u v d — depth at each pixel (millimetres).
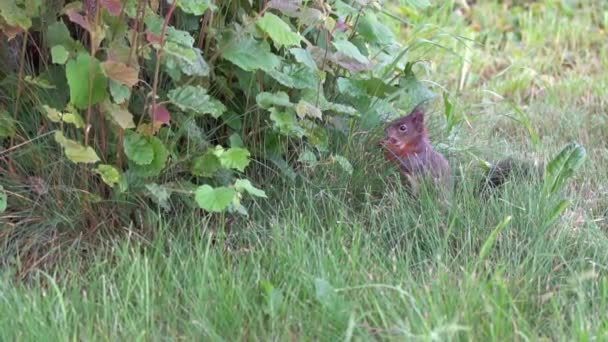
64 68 7996
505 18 14891
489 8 15117
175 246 7715
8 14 7246
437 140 9914
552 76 13133
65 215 8055
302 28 8969
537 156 9992
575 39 14047
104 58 7676
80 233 7996
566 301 7203
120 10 7043
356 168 9031
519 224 8328
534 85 12789
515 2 15523
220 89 8516
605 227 8766
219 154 7676
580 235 8172
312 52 8648
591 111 11883
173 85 8273
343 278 7297
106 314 6902
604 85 12492
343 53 8727
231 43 8023
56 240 8008
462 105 11656
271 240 8070
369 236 8070
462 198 8672
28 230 8023
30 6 7406
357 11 8844
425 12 14617
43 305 7023
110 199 8070
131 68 7184
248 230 8211
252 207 8523
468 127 10742
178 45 7684
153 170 7766
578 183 9586
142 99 8102
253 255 7727
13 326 6777
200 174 8031
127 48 7359
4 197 7602
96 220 8094
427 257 8062
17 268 7793
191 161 8148
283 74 8188
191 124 8164
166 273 7395
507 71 13094
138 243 7641
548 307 7160
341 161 8586
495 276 7031
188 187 8055
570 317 6977
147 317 6820
